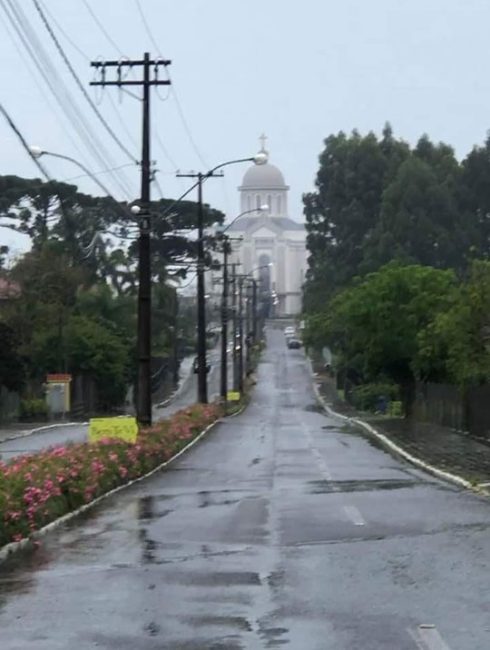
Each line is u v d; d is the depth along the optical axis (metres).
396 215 91.00
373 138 102.56
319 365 119.44
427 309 55.91
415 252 90.06
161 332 96.50
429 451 32.91
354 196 101.19
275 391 98.38
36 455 22.42
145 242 33.69
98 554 14.68
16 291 75.06
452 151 101.56
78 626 10.28
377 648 9.20
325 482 24.53
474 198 95.31
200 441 41.50
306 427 52.31
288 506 19.75
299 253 197.38
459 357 39.72
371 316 56.84
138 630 10.05
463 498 20.61
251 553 14.33
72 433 52.47
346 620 10.25
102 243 83.88
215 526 17.20
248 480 25.56
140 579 12.60
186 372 115.94
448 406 45.94
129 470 25.83
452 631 9.77
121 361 77.62
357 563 13.32
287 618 10.37
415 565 13.06
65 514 18.81
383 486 23.33
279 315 192.62
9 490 16.67
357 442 40.12
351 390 82.81
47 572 13.33
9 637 9.89
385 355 57.09
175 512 19.38
